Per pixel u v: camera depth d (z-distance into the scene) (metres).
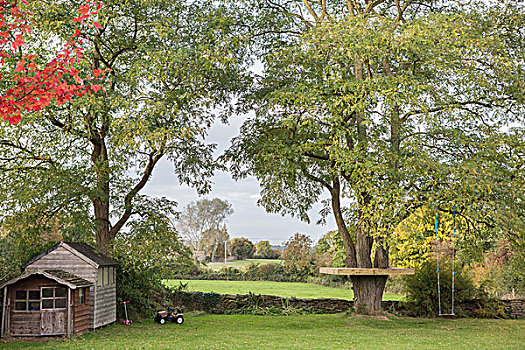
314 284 39.84
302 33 19.44
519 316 21.03
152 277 19.86
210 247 73.88
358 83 16.72
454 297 21.00
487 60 17.84
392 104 16.52
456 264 21.61
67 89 8.43
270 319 19.70
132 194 19.67
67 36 17.23
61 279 13.70
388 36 16.78
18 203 17.33
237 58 20.08
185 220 75.06
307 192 22.56
